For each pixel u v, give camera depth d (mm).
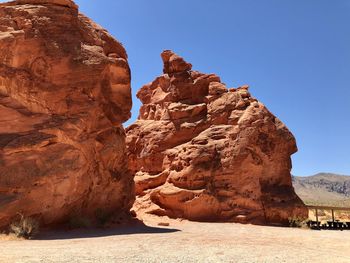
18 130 14352
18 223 12266
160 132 28453
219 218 22891
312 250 10891
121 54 19859
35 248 9023
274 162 24578
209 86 28578
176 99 29344
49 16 16656
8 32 15586
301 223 21984
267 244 11945
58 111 15500
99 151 16922
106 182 17422
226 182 23891
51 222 13828
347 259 9164
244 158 23984
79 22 17750
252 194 23344
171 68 30734
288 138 25453
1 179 12750
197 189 23656
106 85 17734
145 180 26609
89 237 12109
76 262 7109
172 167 25922
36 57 15703
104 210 17125
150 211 23906
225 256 8852
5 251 8305
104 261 7387
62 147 14461
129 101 19109
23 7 16469
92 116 16281
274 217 23125
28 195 12930
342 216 32375
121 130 19500
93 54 17062
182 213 23219
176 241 11703
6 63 15148
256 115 25219
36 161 13594
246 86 28594
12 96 15039
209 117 27266
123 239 11703
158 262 7574
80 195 14984
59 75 15953
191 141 26062
